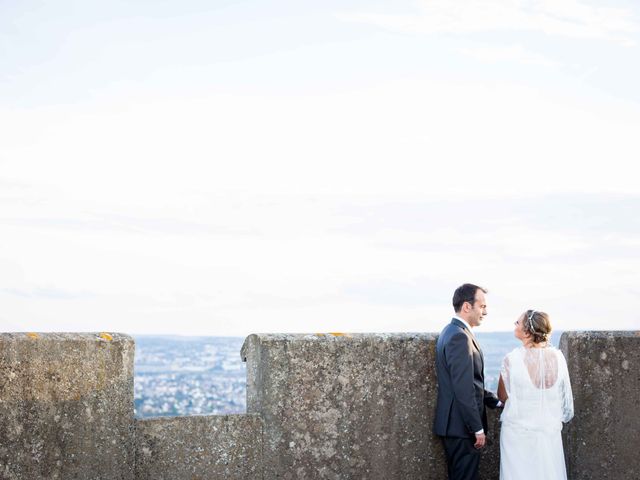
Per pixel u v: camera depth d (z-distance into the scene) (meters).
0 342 5.05
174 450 5.64
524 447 5.93
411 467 6.30
